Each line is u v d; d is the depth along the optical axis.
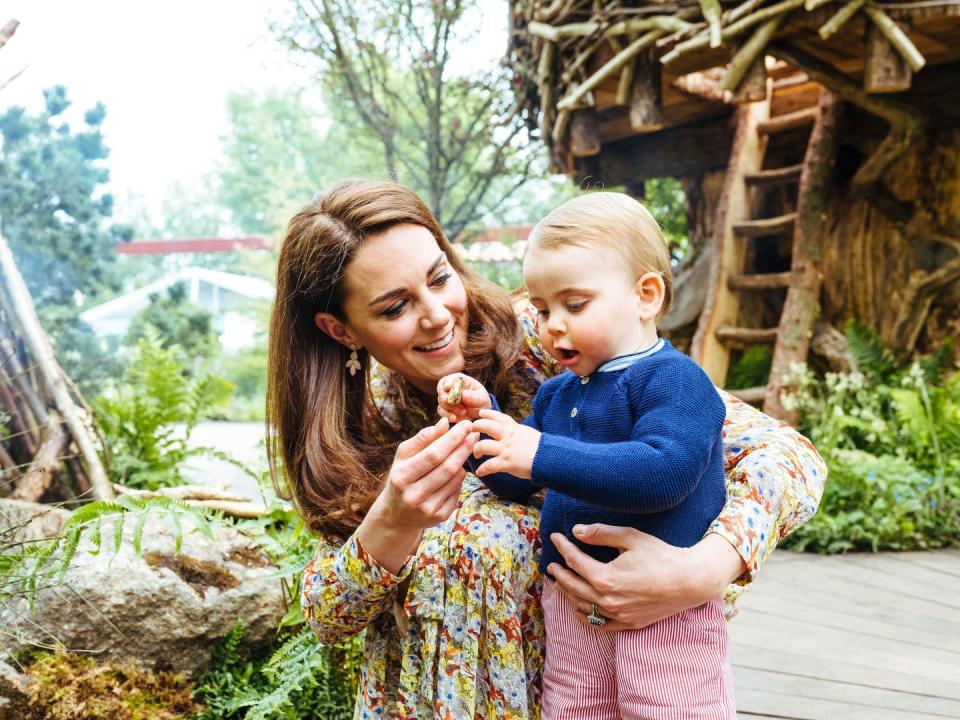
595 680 1.46
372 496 1.61
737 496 1.46
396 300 1.55
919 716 2.37
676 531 1.41
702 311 6.80
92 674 2.38
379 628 1.60
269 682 2.56
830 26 4.44
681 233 8.58
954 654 2.90
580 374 1.54
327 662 2.52
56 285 11.01
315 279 1.58
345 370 1.75
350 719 2.42
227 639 2.61
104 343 10.37
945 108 5.53
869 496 4.73
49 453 3.37
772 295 6.69
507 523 1.56
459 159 8.10
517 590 1.53
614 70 5.27
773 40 4.89
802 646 3.03
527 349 1.78
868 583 3.88
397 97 8.22
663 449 1.30
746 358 6.43
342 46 7.96
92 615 2.42
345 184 1.65
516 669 1.48
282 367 1.72
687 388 1.39
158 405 4.46
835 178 6.24
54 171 11.06
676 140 6.95
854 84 5.25
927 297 5.70
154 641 2.50
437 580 1.52
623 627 1.39
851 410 5.50
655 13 5.10
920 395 5.34
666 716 1.37
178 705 2.46
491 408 1.51
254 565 2.73
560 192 9.63
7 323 3.46
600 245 1.47
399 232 1.55
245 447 8.94
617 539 1.37
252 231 38.00
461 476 1.41
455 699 1.48
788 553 4.55
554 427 1.57
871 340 5.90
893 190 5.90
